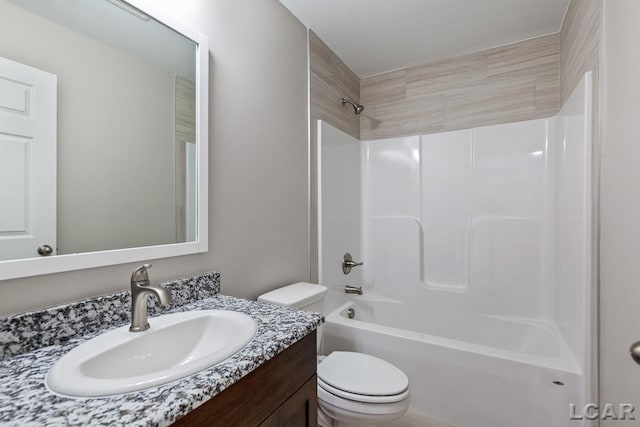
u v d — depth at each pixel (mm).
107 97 930
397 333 1711
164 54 1087
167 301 762
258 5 1551
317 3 1735
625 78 1020
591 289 1328
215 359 663
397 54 2316
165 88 1088
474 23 1934
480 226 2227
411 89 2514
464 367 1519
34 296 767
